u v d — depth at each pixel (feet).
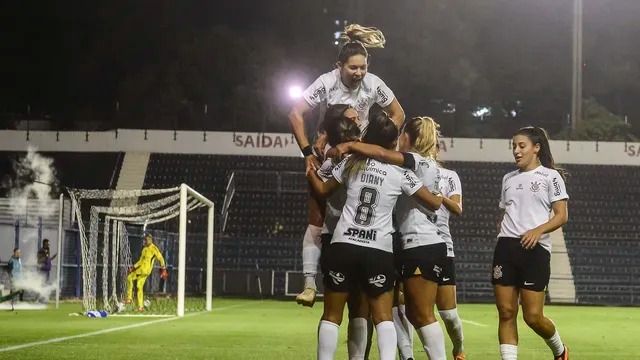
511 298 27.61
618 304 117.70
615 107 176.76
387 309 23.25
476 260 122.11
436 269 25.32
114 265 75.61
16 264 83.15
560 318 76.18
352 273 23.16
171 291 107.86
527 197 27.71
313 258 25.04
